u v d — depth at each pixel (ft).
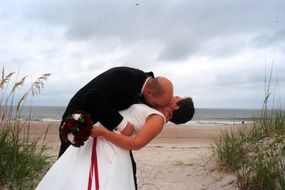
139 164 24.34
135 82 10.43
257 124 22.15
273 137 20.53
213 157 22.82
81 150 9.92
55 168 9.95
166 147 34.99
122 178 9.61
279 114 21.93
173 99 10.51
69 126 9.32
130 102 10.41
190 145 38.68
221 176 19.85
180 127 76.69
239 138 21.99
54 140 37.32
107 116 9.92
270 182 16.47
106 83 10.19
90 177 9.53
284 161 17.66
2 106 18.08
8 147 17.48
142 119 9.98
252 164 18.48
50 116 146.41
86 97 10.04
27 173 17.57
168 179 20.70
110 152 9.71
